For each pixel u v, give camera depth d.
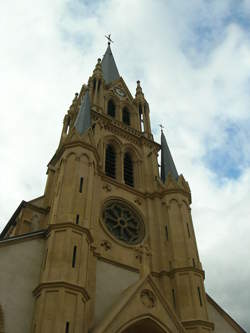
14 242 28.59
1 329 23.55
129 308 27.20
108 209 38.84
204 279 34.75
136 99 62.34
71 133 39.28
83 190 33.41
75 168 34.84
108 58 74.94
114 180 42.03
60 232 28.86
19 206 40.03
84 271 27.27
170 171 46.28
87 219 31.11
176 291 33.00
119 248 35.12
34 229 37.12
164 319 28.23
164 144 53.59
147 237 38.41
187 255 35.56
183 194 42.53
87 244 29.47
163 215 40.84
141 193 43.22
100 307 29.28
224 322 35.00
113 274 32.38
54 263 26.70
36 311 24.55
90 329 27.02
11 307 24.89
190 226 39.50
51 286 24.95
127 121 57.56
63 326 23.11
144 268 31.28
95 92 54.97
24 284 26.62
